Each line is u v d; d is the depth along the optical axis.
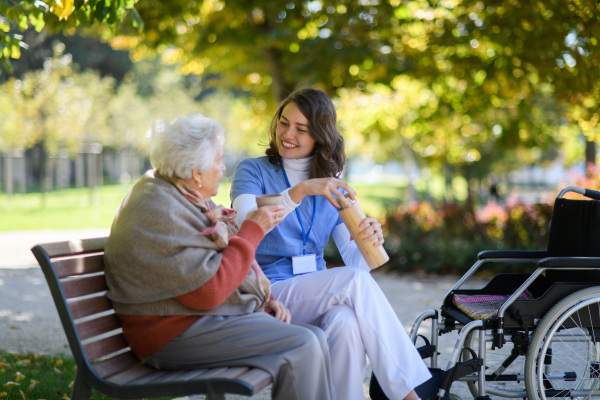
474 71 11.75
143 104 38.41
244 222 3.02
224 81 15.47
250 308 3.02
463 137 16.89
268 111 15.28
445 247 10.62
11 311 7.44
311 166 3.79
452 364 3.34
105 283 3.03
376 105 15.48
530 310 3.47
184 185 2.95
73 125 26.12
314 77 11.59
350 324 3.25
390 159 30.66
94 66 44.34
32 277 9.87
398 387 3.20
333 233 3.89
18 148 26.30
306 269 3.64
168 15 12.22
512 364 5.11
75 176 46.72
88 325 2.88
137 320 2.88
